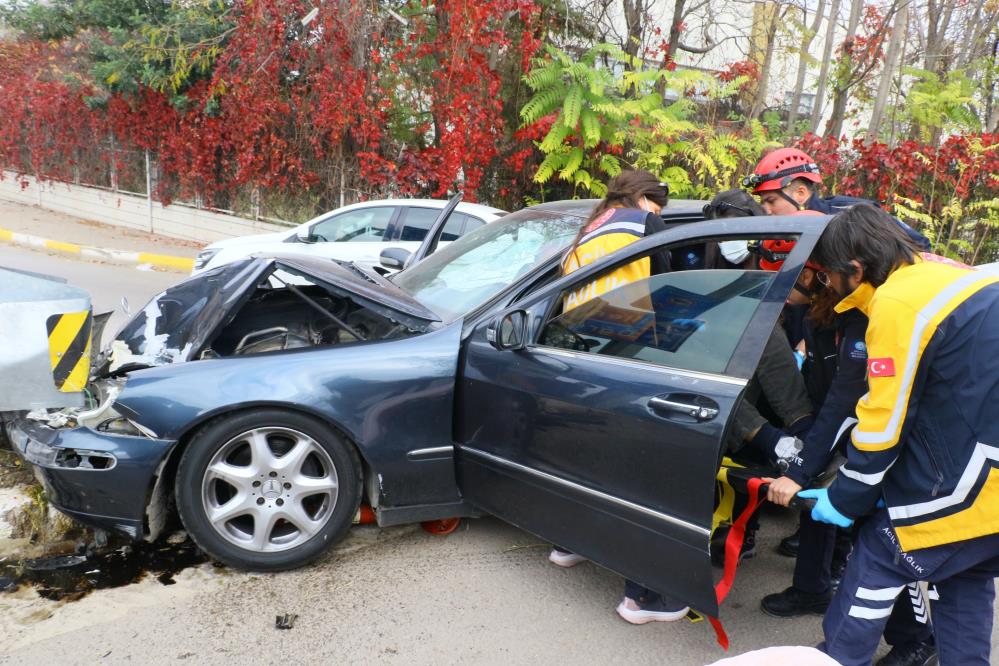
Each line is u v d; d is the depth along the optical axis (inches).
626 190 123.0
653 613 113.0
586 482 106.6
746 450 111.7
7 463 149.3
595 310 110.7
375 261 287.0
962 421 76.0
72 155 631.2
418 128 417.7
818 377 108.0
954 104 374.3
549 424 110.6
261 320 156.3
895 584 85.6
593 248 118.3
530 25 387.5
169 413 114.7
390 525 127.5
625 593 114.5
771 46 448.5
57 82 609.9
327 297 162.7
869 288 85.7
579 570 127.6
